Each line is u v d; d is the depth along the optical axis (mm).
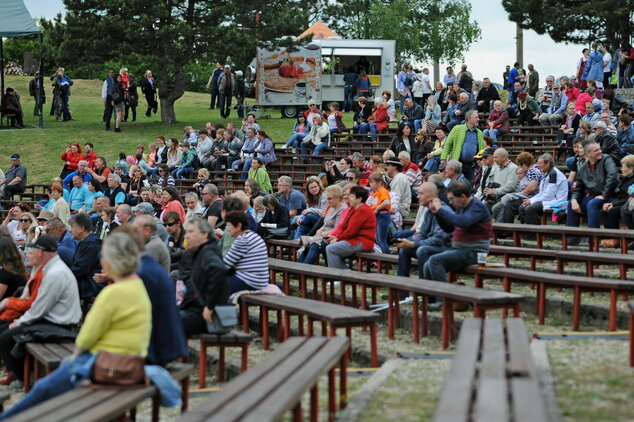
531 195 13188
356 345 8328
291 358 5926
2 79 32062
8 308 8695
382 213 11992
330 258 10859
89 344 5570
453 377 5203
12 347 8492
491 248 10336
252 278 9086
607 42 38719
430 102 23375
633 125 16156
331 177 17016
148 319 5680
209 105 40562
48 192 23734
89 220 10453
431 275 9008
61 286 8461
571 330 8344
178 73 32594
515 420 4227
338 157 21875
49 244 8609
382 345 8422
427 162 17922
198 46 31688
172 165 22078
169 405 5766
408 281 8641
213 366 8500
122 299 5562
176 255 10953
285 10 34344
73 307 8570
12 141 29219
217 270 7492
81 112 37344
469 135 16266
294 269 10156
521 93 22938
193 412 4711
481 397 4676
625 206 11586
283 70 34312
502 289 10398
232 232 9195
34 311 8406
